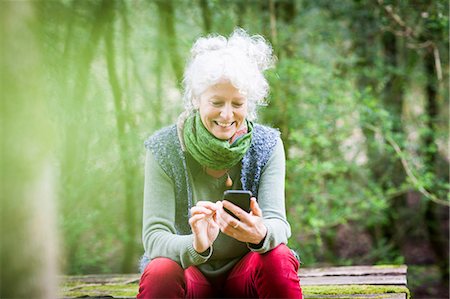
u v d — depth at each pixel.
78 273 5.18
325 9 5.80
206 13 5.34
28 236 1.22
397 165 6.13
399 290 2.83
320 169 4.89
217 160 2.08
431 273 6.84
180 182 2.18
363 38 5.94
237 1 5.47
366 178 5.88
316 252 6.49
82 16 4.80
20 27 1.20
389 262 6.12
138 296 2.06
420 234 7.11
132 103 5.53
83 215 5.31
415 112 6.63
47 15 4.22
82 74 4.85
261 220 1.98
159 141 2.20
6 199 1.20
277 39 5.23
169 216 2.16
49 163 1.27
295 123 5.03
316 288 2.94
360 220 6.62
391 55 6.14
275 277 2.04
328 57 5.65
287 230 2.13
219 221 1.97
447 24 4.95
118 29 5.51
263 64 2.20
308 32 5.54
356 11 5.68
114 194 5.77
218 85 1.98
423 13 4.87
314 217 5.05
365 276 3.15
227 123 2.02
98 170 5.36
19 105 1.20
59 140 4.87
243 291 2.18
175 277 2.03
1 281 1.21
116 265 6.23
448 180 6.10
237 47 2.09
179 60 5.29
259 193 2.20
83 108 4.95
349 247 6.91
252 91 2.04
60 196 4.98
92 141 5.26
